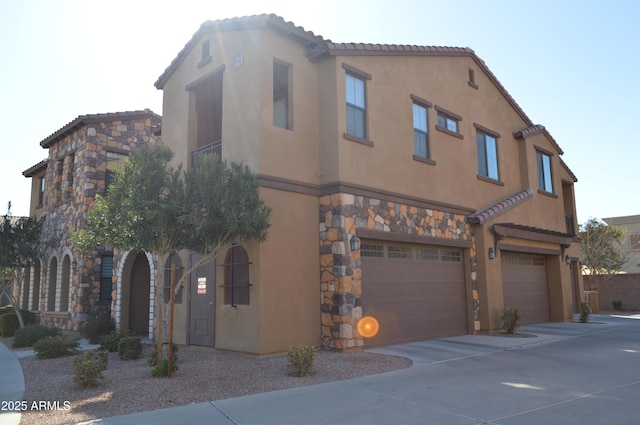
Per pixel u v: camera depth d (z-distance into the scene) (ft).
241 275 36.27
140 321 55.31
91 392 25.20
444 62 51.24
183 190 29.12
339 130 38.65
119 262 53.52
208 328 38.58
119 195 28.25
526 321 57.11
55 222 65.36
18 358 39.50
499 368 30.96
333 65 39.68
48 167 70.74
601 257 89.10
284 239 36.17
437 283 45.93
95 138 59.41
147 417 20.74
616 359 34.17
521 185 61.21
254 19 37.17
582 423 19.47
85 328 51.34
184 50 44.14
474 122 54.34
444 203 47.32
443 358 34.45
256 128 36.17
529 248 57.47
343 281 36.60
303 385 26.25
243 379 27.50
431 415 20.72
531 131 62.18
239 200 29.94
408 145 44.83
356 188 38.88
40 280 68.08
